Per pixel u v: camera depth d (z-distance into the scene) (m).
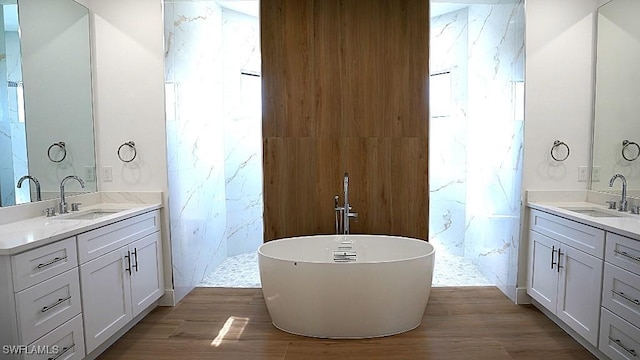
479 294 3.51
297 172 3.56
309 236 3.43
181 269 3.46
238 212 4.83
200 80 3.94
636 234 2.04
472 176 4.39
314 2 3.47
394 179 3.56
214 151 4.30
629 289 2.11
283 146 3.54
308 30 3.48
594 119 3.21
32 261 1.90
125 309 2.70
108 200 3.28
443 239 4.87
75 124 3.03
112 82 3.23
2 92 2.40
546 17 3.18
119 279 2.63
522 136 3.23
